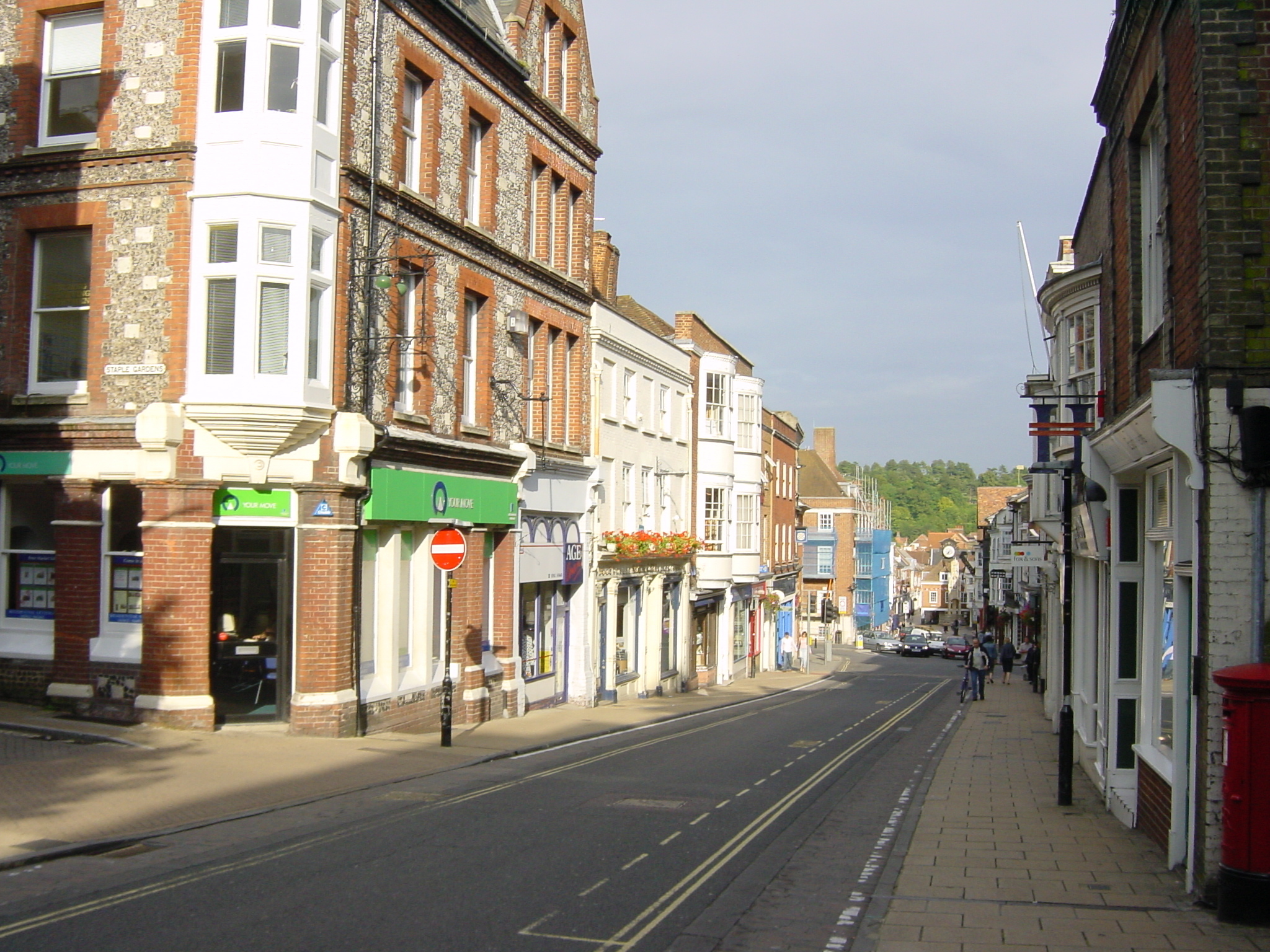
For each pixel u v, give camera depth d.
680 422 37.12
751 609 48.53
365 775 13.68
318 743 15.51
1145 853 10.51
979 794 14.30
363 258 16.88
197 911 7.75
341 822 10.98
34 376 16.48
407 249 18.36
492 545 22.56
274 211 15.60
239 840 10.07
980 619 80.12
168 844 9.83
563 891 8.59
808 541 87.00
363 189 17.02
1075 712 18.19
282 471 15.83
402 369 18.66
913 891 8.96
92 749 14.05
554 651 25.89
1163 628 11.24
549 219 24.88
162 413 15.30
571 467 25.80
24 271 16.41
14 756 13.41
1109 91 12.95
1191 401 8.59
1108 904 8.54
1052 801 13.71
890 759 18.25
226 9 15.88
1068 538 15.27
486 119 21.38
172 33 15.88
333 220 16.34
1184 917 8.16
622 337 30.16
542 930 7.55
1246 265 8.48
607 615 28.91
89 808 10.92
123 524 16.20
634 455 31.80
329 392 16.30
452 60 19.97
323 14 16.27
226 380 15.47
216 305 15.67
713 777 15.10
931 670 56.78
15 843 9.43
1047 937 7.65
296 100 15.89
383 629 18.05
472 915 7.84
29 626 16.64
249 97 15.66
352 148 16.80
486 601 22.28
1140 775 11.62
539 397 23.31
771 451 53.22
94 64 16.47
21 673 16.42
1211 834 8.40
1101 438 12.45
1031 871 9.73
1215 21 8.58
